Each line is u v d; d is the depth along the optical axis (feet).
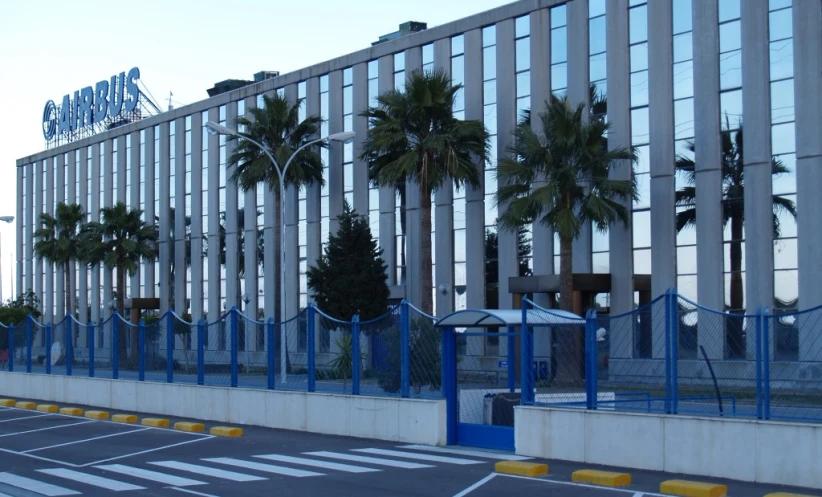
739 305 93.20
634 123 103.09
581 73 107.76
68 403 91.81
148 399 79.87
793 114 90.07
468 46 121.08
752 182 92.17
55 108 211.20
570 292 98.27
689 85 98.32
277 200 140.87
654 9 101.04
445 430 55.57
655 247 99.96
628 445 45.52
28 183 217.97
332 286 123.75
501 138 116.06
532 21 113.39
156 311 173.88
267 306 148.56
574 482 42.11
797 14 89.56
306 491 40.32
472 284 119.34
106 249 169.58
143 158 179.32
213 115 162.20
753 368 42.68
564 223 96.12
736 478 41.32
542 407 49.85
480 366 62.49
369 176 127.95
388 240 131.23
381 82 132.26
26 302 202.28
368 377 60.64
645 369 47.24
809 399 40.06
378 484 42.09
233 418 70.59
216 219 160.76
